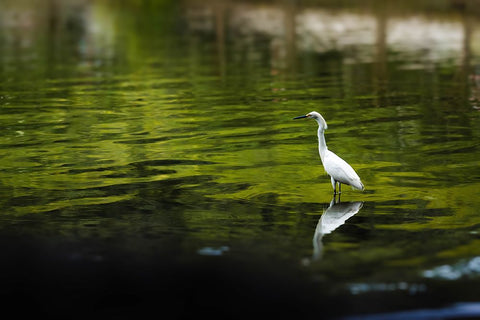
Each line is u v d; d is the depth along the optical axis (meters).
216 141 16.59
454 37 40.09
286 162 14.56
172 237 10.20
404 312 8.00
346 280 8.74
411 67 29.30
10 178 13.49
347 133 17.33
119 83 26.36
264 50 36.19
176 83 26.17
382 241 9.95
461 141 16.19
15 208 11.61
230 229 10.51
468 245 9.73
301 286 8.62
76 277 8.96
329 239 10.05
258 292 8.52
